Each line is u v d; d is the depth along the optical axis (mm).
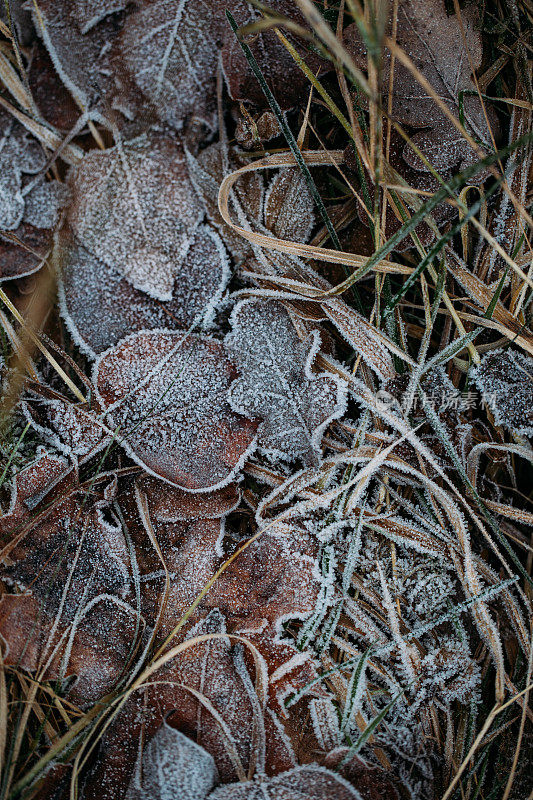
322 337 475
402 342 479
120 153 470
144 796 443
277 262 474
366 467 464
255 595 460
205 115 472
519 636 469
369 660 469
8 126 475
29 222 474
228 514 473
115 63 469
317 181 486
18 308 484
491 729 469
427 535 472
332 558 465
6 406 469
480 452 477
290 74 473
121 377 464
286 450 466
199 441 460
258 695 455
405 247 474
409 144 446
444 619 467
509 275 479
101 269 470
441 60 465
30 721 464
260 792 445
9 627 455
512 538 477
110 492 465
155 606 461
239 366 464
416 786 464
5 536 461
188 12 465
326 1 472
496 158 427
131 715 455
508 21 478
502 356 478
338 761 453
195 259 470
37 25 471
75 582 459
